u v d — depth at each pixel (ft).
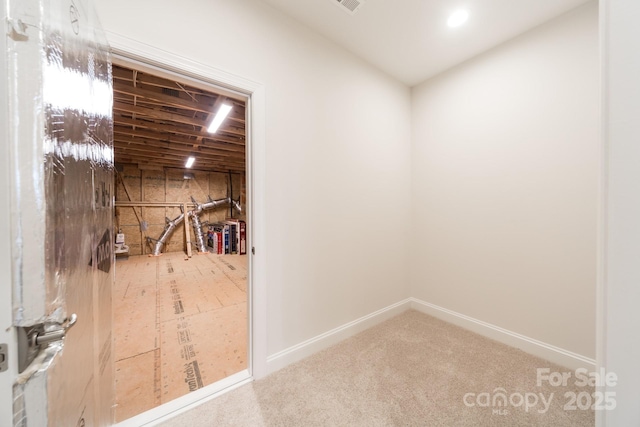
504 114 6.69
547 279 6.04
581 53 5.49
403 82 8.71
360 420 4.33
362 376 5.45
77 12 2.42
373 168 7.82
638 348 1.32
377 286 8.07
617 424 1.42
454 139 7.82
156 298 10.25
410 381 5.29
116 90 7.66
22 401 1.57
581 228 5.55
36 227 1.63
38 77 1.65
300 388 5.09
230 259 18.25
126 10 3.90
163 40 4.21
